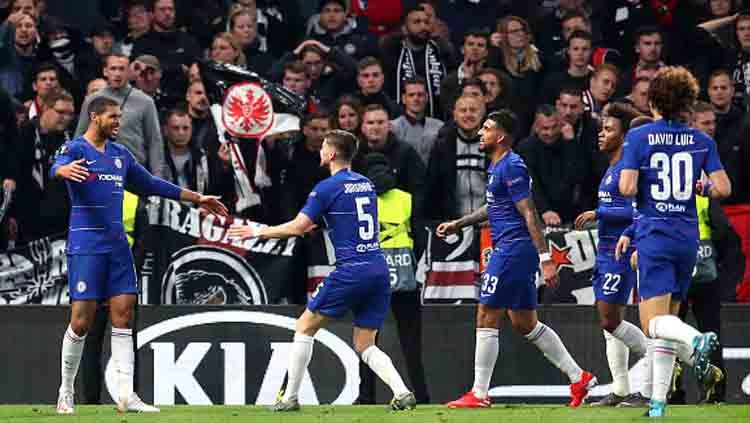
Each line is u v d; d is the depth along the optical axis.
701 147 34.22
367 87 53.81
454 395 48.16
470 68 55.91
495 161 40.78
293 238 48.94
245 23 57.66
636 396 42.09
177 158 50.56
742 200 50.78
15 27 56.38
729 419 33.81
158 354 48.31
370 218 39.59
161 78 55.84
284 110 50.72
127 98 49.56
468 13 63.31
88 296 38.94
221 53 55.69
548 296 48.59
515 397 48.28
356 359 48.38
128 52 59.16
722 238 46.03
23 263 48.50
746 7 59.31
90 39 58.84
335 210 39.31
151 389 48.31
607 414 35.97
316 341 48.50
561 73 55.84
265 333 48.44
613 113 41.38
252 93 50.59
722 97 51.69
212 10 61.00
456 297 48.62
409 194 47.28
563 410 38.47
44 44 57.19
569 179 50.12
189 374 48.34
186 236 48.72
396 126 52.50
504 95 53.69
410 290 46.78
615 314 41.88
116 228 39.16
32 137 50.19
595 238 48.50
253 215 50.47
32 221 50.03
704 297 45.53
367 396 48.31
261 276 49.00
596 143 50.88
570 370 41.97
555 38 60.03
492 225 40.91
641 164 34.09
